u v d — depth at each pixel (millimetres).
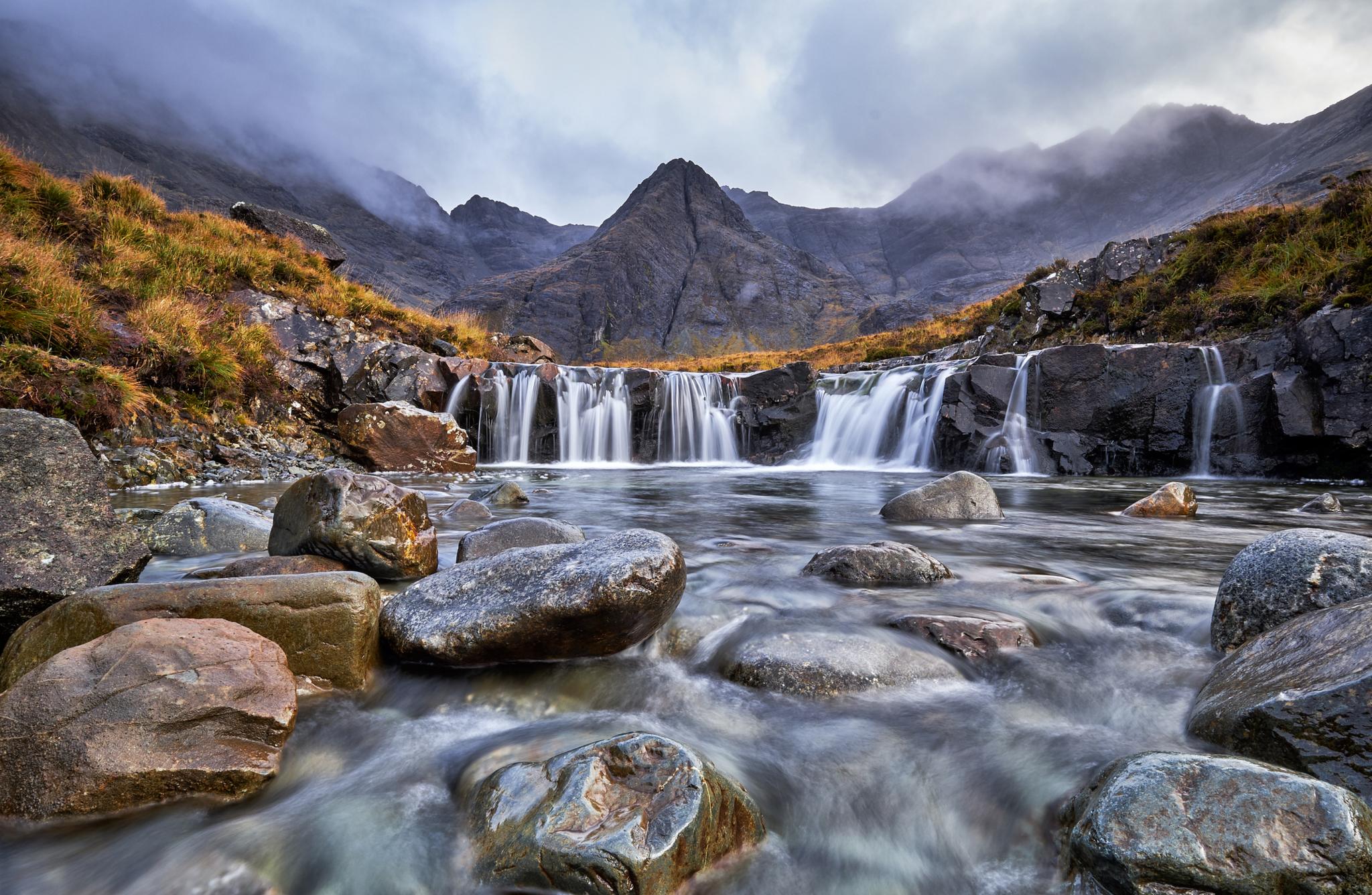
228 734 2262
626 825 1708
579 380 18359
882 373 18578
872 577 4387
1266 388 12406
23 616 3092
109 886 1815
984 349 19875
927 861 1948
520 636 2996
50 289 9914
